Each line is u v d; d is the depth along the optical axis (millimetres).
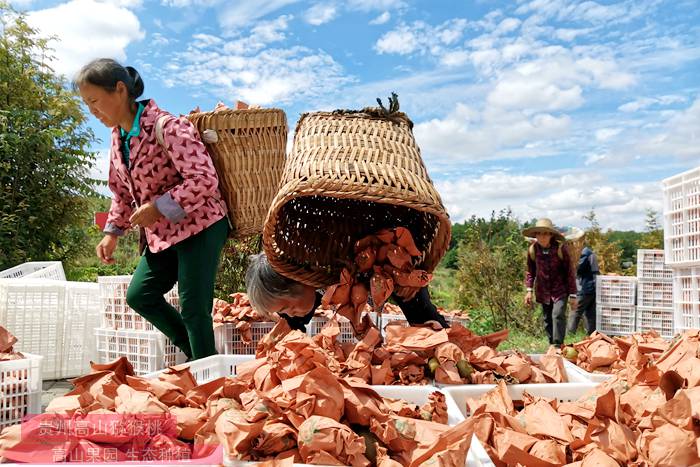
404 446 1331
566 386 1900
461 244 11570
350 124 2158
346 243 2770
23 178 10133
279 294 2691
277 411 1340
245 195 3154
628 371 1805
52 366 4871
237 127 3111
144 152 2889
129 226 3398
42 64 11914
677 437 1248
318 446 1220
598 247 14336
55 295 4902
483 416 1555
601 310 9234
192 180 2812
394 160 2084
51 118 11211
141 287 3170
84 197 11312
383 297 2248
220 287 7309
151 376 1729
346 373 1923
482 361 2059
